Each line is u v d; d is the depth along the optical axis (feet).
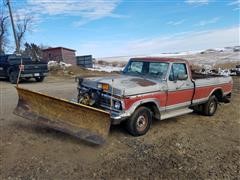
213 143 19.35
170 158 16.34
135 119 19.38
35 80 59.72
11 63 52.80
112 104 18.66
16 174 13.80
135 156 16.47
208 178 14.01
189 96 23.82
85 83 20.68
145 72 22.91
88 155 16.40
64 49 132.36
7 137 18.99
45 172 14.11
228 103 34.17
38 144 17.87
